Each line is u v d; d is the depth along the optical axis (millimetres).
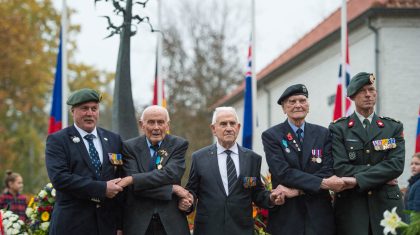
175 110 28719
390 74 14516
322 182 5336
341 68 10414
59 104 10750
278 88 22500
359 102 5547
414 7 14320
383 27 14602
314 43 17750
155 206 5512
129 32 7574
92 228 5262
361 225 5359
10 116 27688
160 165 5578
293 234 5484
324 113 18078
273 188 5750
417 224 4312
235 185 5699
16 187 9820
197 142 28344
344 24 10391
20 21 25016
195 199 5980
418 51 14586
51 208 6793
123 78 7504
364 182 5246
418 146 10148
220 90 29469
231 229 5578
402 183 13945
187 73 29328
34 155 28406
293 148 5617
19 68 24812
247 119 10977
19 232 7098
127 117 7445
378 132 5488
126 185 5309
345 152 5504
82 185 5133
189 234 5645
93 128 5504
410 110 14453
